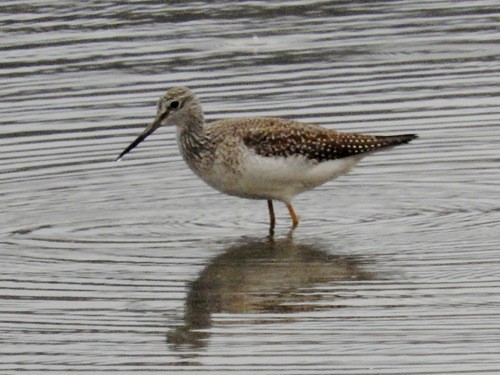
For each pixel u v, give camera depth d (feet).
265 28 101.40
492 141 81.66
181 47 97.76
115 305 60.49
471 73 92.58
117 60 95.50
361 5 106.52
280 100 87.97
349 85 90.89
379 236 68.80
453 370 52.90
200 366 54.08
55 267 65.31
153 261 66.13
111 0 107.34
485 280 61.87
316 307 59.62
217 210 74.33
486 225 69.41
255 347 55.62
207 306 60.13
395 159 80.53
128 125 85.61
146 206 74.49
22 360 55.06
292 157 70.08
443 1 107.04
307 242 68.69
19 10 105.40
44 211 73.51
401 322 57.52
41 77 92.84
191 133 70.64
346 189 76.74
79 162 80.64
